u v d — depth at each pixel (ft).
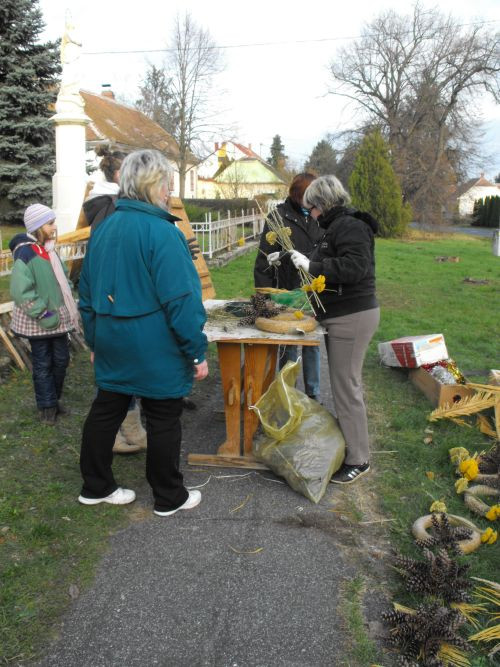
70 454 11.78
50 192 51.19
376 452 12.60
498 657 6.97
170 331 8.63
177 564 8.53
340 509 10.19
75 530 9.19
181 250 8.42
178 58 102.32
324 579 8.30
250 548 8.98
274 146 240.94
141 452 12.10
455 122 107.24
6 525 9.17
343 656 6.93
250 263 44.88
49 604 7.59
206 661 6.81
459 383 15.37
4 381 15.25
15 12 49.08
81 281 9.02
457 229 135.54
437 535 8.68
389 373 18.35
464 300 32.83
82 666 6.68
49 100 50.60
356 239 9.99
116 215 8.56
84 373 16.87
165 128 109.81
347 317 10.43
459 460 11.57
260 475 11.36
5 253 20.43
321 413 11.27
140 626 7.30
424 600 7.83
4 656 6.71
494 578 8.34
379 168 89.86
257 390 11.45
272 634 7.24
